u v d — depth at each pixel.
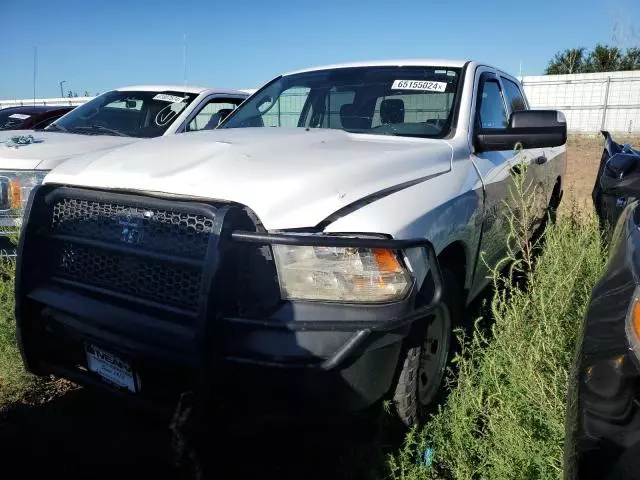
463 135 3.39
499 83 4.42
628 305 1.78
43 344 2.72
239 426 2.14
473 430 2.58
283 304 2.15
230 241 2.09
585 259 3.10
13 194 4.45
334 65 4.32
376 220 2.27
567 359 2.49
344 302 2.13
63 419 2.97
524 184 4.08
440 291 2.30
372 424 2.53
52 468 2.59
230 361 2.06
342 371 2.12
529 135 3.25
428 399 2.85
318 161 2.53
